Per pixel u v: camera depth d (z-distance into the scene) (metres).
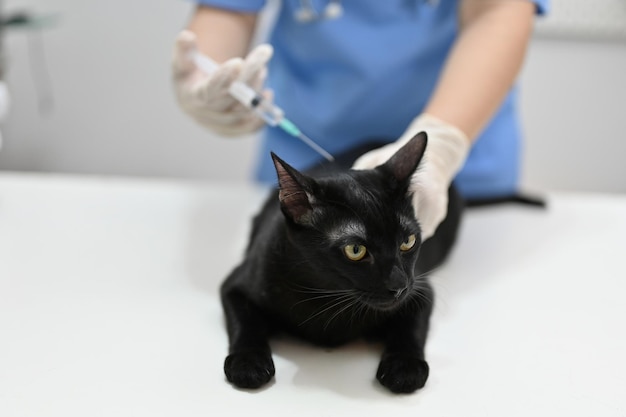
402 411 0.69
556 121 1.92
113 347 0.81
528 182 2.01
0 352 0.79
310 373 0.78
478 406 0.70
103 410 0.68
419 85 1.33
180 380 0.74
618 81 1.85
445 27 1.29
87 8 1.91
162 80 1.98
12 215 1.28
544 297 0.99
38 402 0.69
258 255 0.91
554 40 1.82
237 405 0.69
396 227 0.81
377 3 1.28
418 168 0.88
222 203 1.42
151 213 1.34
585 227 1.32
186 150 2.06
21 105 2.04
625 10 1.71
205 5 1.30
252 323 0.84
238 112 1.13
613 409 0.70
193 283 1.02
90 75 1.99
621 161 1.95
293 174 0.78
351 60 1.31
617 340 0.85
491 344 0.84
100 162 2.10
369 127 1.39
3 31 1.82
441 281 1.05
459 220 1.19
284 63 1.42
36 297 0.94
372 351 0.85
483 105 1.05
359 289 0.80
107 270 1.05
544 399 0.71
